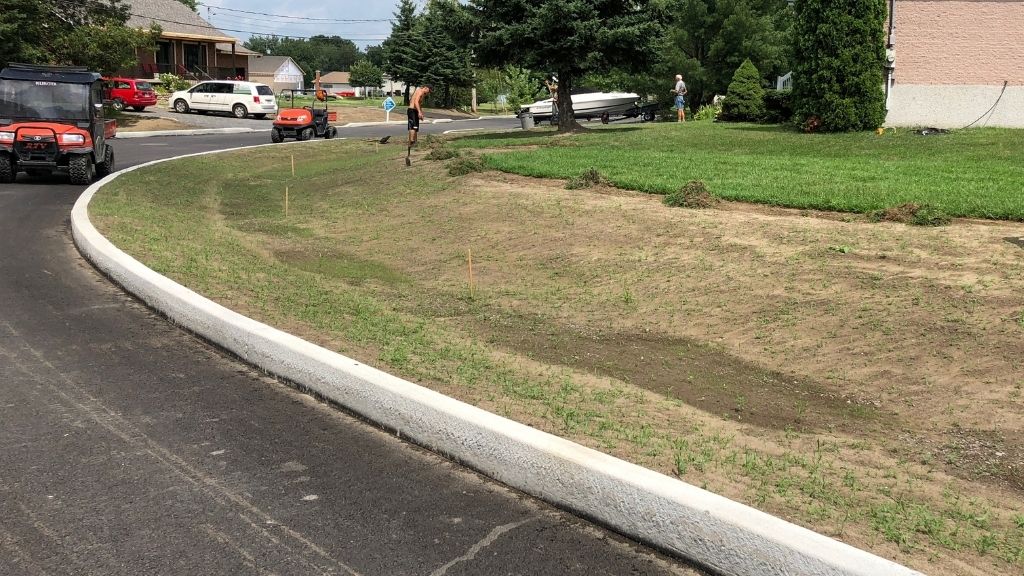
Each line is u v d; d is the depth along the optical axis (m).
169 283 7.93
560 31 25.48
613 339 7.45
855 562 3.17
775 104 26.80
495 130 33.44
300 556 3.73
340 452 4.89
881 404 5.82
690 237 9.89
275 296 8.23
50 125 17.47
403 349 6.52
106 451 4.81
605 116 38.38
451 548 3.82
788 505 4.02
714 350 7.04
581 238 10.61
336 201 15.84
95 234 10.48
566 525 4.05
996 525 3.99
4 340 6.91
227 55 67.38
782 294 7.85
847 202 10.46
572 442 4.38
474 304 8.73
